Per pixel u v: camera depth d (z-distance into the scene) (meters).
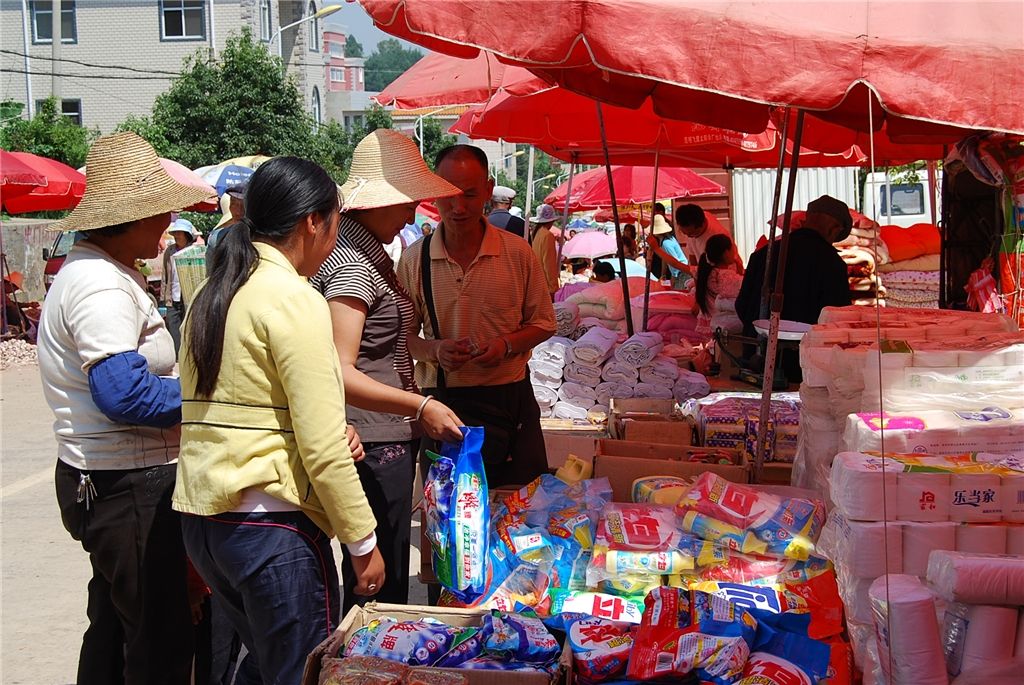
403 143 3.63
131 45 37.47
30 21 37.62
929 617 2.75
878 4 2.97
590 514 3.71
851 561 3.05
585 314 8.51
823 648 2.98
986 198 5.49
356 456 3.15
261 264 2.73
